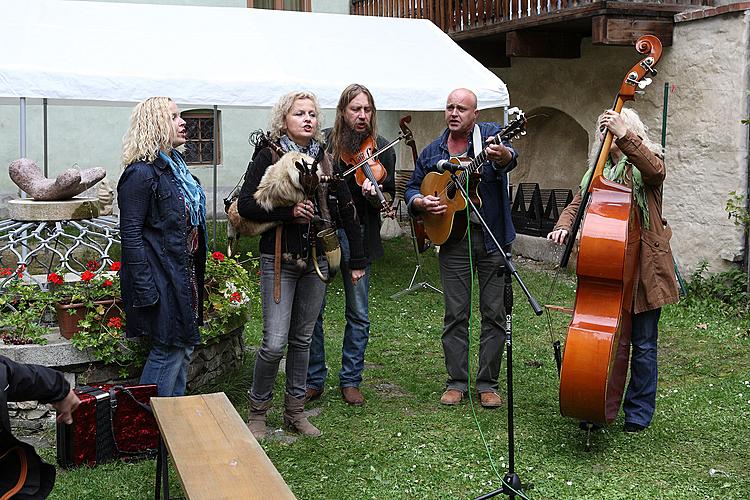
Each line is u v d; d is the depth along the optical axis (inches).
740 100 308.7
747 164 309.1
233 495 101.1
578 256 154.0
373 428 178.4
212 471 107.9
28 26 298.5
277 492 102.2
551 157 454.0
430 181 189.0
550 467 156.5
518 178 462.9
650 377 172.6
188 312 161.8
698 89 326.3
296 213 159.6
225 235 452.8
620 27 324.8
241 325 205.2
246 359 225.6
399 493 146.2
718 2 338.3
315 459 160.7
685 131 333.7
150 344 178.7
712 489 146.9
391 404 195.5
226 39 324.2
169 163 160.7
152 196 158.6
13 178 217.6
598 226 153.8
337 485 149.2
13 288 182.9
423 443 169.5
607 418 159.6
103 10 325.4
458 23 414.0
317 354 195.9
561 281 359.9
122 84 282.0
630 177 165.8
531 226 424.8
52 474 95.4
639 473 153.9
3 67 268.2
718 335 262.1
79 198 224.2
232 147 537.0
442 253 191.6
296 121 165.5
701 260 328.5
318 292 168.4
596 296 155.9
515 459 160.4
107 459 158.1
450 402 194.1
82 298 175.2
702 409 188.2
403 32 366.9
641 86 162.2
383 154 195.6
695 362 232.4
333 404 193.9
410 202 192.1
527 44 370.6
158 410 129.1
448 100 187.0
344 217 171.5
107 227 221.5
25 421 174.6
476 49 427.5
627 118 165.0
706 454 162.7
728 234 315.6
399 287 344.2
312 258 164.6
